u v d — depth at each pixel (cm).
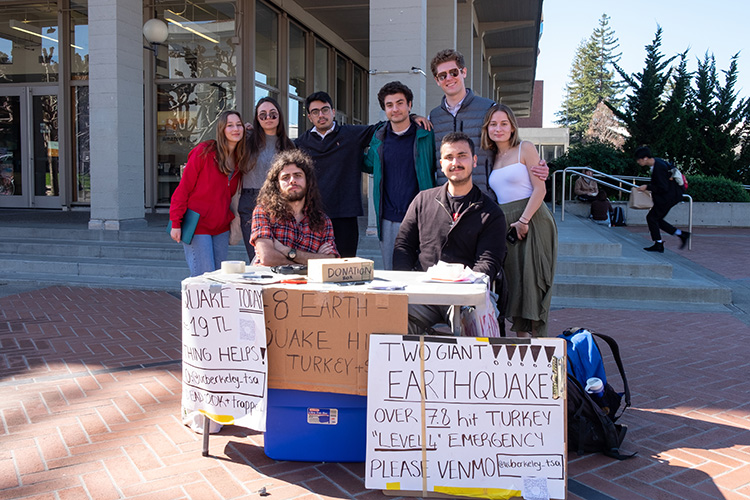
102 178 972
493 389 286
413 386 289
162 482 302
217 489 296
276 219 380
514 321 435
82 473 309
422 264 385
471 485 286
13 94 1400
